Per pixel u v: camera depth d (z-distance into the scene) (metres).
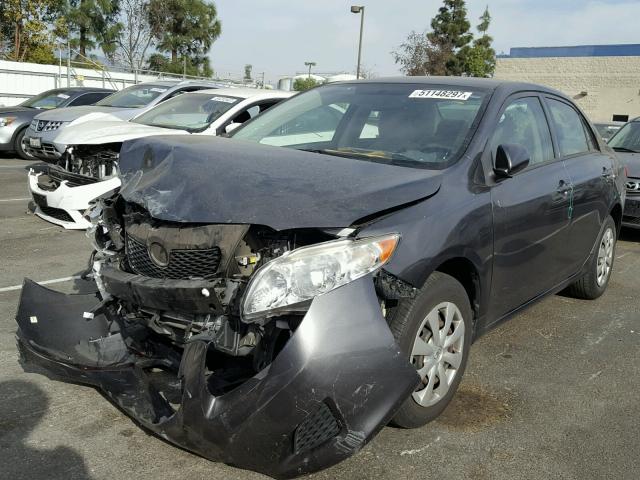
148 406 2.79
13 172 12.11
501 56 40.22
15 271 5.74
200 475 2.84
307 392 2.44
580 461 3.07
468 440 3.21
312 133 4.10
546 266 4.25
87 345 3.27
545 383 3.94
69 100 14.71
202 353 2.61
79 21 34.34
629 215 8.05
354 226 2.71
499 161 3.51
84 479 2.78
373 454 3.04
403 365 2.63
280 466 2.47
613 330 4.96
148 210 2.85
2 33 30.94
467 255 3.19
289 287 2.51
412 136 3.75
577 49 37.41
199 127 8.11
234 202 2.72
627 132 9.28
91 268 3.58
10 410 3.32
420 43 42.94
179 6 37.94
